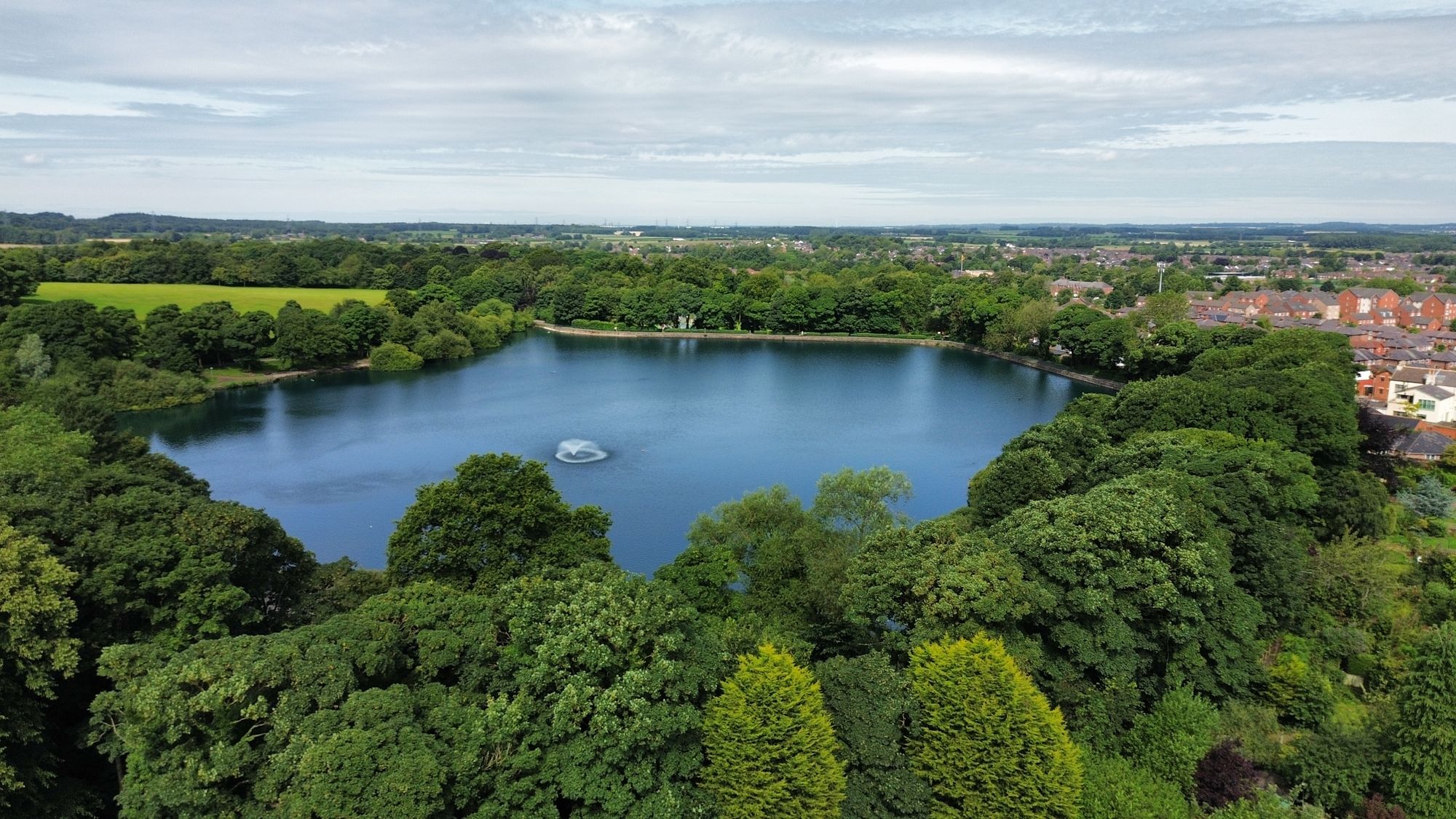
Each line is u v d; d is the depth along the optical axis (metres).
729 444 167.12
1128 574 55.72
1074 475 91.94
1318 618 70.19
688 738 42.97
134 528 55.12
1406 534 95.81
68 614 42.91
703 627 49.25
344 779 34.25
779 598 72.94
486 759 39.19
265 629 59.88
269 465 148.25
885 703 46.16
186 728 37.53
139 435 167.88
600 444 165.00
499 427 179.00
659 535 116.75
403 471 145.62
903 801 43.69
